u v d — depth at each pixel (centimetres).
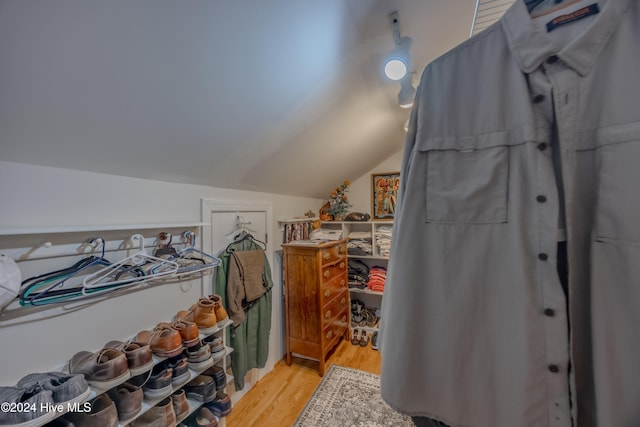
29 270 96
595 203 48
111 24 71
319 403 181
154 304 135
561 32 52
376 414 171
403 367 58
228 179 175
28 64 70
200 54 91
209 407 142
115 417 94
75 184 108
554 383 48
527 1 55
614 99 47
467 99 57
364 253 302
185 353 129
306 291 223
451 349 55
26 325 93
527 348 49
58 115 86
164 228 143
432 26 121
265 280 202
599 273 47
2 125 80
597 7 50
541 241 49
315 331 220
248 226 203
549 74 51
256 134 146
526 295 49
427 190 59
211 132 128
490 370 52
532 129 51
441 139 58
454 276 56
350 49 124
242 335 180
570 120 50
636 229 43
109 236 119
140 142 112
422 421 59
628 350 44
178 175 146
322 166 236
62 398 80
